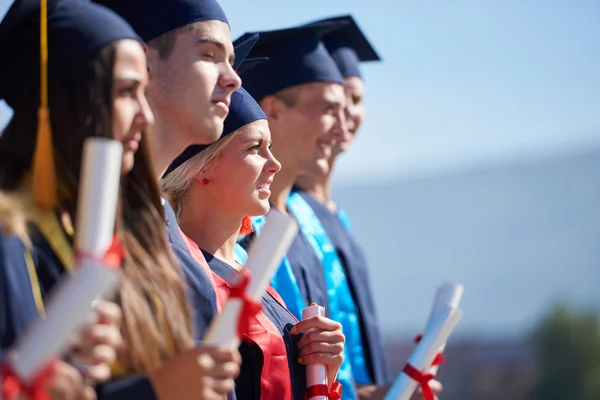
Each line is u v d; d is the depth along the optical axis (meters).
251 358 6.70
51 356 4.30
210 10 6.30
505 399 57.38
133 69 5.23
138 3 6.30
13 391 4.26
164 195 6.68
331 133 10.01
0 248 4.83
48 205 5.09
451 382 58.78
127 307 5.25
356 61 11.86
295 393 6.94
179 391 5.11
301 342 7.06
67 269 5.06
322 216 10.45
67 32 5.17
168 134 6.23
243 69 9.12
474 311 114.31
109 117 5.11
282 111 9.91
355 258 10.81
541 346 52.34
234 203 7.08
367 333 10.31
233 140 7.09
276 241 5.51
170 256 5.64
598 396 50.34
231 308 5.32
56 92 5.14
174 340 5.46
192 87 6.18
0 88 5.34
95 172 4.53
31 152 5.19
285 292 8.79
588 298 112.38
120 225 5.36
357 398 9.52
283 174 9.84
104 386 5.09
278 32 9.85
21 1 5.23
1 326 4.75
